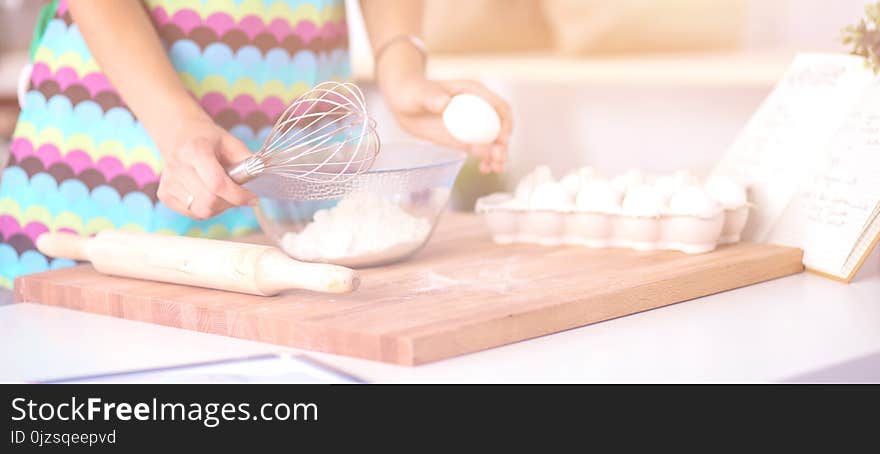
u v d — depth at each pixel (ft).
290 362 2.97
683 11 8.92
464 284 3.63
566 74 7.80
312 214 3.96
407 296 3.46
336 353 3.09
